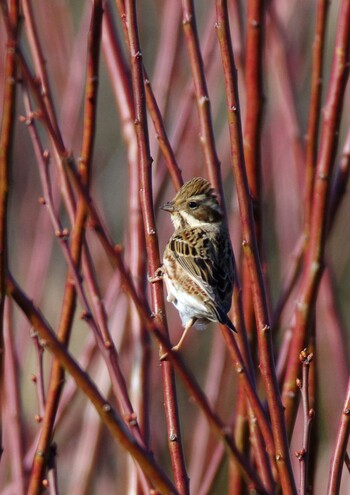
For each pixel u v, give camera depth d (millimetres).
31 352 15336
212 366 11922
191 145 12391
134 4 7867
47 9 13312
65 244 8344
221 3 7805
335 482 7445
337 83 8922
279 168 12438
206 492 9742
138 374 10016
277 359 10484
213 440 11945
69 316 8305
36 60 8531
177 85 13062
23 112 14867
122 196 17859
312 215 9094
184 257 10375
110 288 11211
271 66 12742
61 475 13773
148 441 9539
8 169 6566
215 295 9969
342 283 19016
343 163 9859
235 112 7777
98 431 11320
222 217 10750
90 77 8188
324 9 9305
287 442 7562
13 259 16422
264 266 9477
